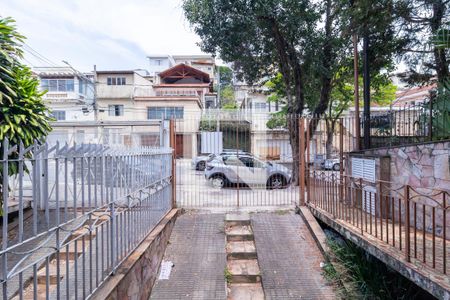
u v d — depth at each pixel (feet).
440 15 17.28
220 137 26.73
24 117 11.80
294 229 18.08
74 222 7.57
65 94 71.87
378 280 12.11
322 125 27.53
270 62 34.09
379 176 15.89
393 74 30.91
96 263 8.50
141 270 11.82
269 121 30.60
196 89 81.20
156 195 15.99
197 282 13.61
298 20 27.09
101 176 8.94
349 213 15.35
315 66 30.04
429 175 13.06
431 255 10.12
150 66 127.65
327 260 14.40
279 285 13.25
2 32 11.97
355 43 22.53
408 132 16.70
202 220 19.36
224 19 27.50
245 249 16.20
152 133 31.65
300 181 21.02
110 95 73.97
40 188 6.42
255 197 25.26
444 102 13.05
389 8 16.94
